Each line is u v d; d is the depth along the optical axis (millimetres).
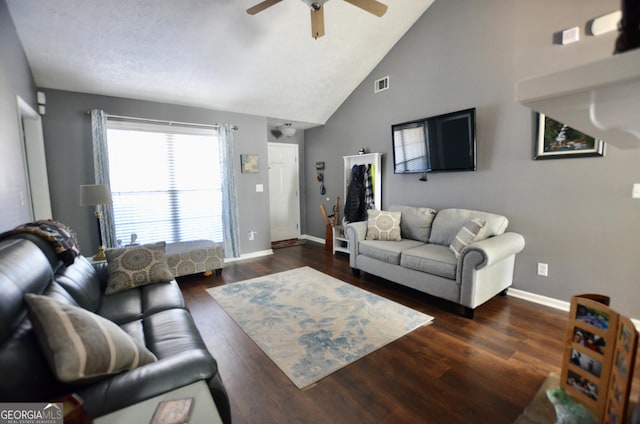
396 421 1554
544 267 2914
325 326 2537
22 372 923
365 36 3838
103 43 2955
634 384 1727
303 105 4898
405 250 3205
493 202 3244
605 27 2406
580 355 1062
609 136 615
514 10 2928
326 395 1748
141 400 979
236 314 2791
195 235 4465
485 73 3195
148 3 2656
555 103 470
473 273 2557
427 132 3713
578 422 927
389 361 2055
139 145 3945
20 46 2684
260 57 3652
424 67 3801
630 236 2438
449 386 1804
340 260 4691
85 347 1037
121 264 2492
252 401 1706
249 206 4875
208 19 2955
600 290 2602
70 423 732
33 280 1369
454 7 3420
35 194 3248
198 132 4352
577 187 2668
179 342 1576
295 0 2979
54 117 3377
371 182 4625
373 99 4562
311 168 6133
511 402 1663
